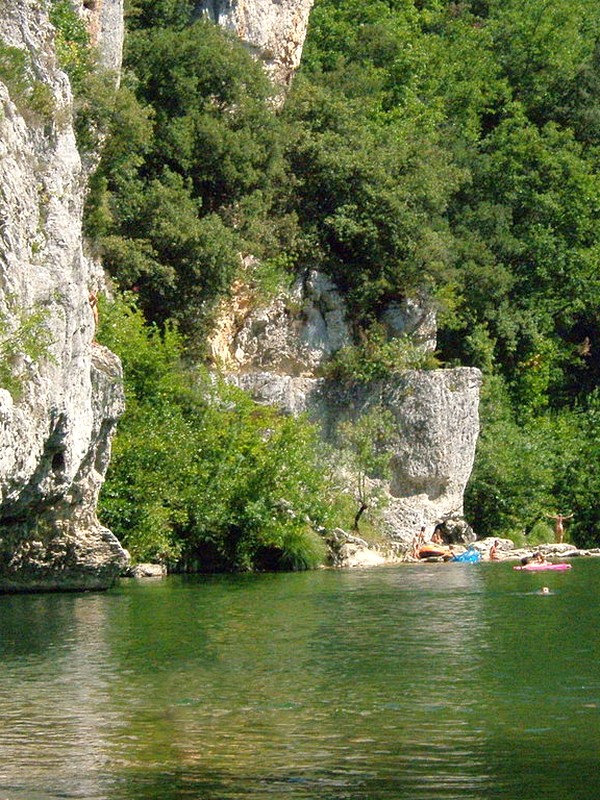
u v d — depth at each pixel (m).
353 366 47.38
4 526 27.97
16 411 23.92
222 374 44.09
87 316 28.62
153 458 36.56
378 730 14.98
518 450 54.16
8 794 12.55
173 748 14.16
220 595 30.08
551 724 15.23
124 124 40.69
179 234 42.81
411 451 47.41
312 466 43.41
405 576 36.75
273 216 49.16
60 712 15.86
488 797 12.47
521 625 23.84
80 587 30.77
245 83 48.16
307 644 21.34
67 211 28.53
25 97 28.11
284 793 12.58
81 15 40.56
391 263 49.66
